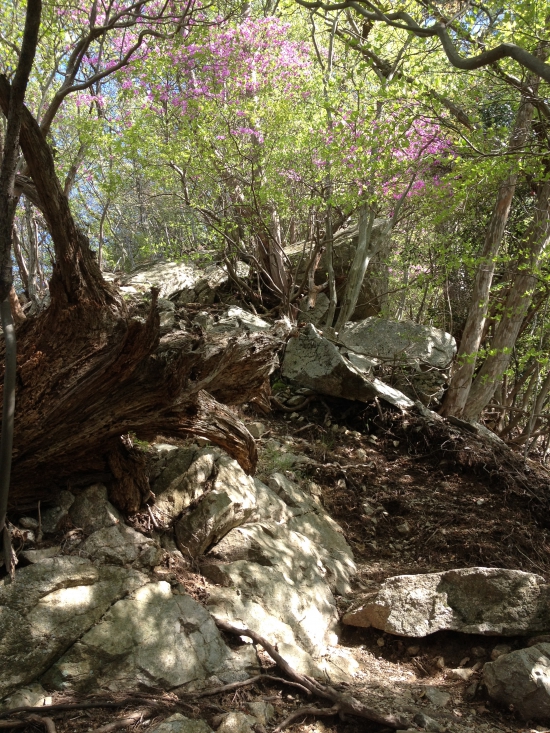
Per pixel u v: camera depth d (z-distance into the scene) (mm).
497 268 10211
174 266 9891
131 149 8547
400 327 9641
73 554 3889
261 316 9758
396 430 7660
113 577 3891
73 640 3568
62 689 3422
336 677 4262
